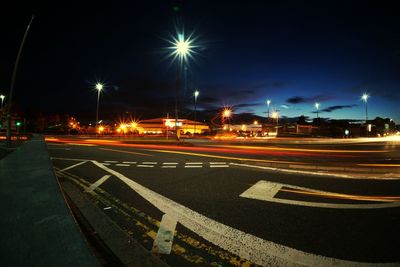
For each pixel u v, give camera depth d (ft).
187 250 11.78
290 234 13.53
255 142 114.52
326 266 10.48
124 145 87.04
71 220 8.37
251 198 20.15
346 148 84.17
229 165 37.47
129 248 10.94
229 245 12.30
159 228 14.23
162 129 301.43
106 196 20.59
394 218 15.83
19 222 8.09
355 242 12.59
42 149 31.89
